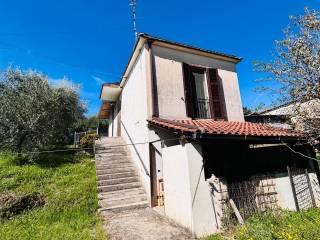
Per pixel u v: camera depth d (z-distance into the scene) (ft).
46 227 18.90
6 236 17.10
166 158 22.34
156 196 25.27
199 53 32.60
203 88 32.78
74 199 24.12
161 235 17.44
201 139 18.95
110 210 23.45
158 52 29.73
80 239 16.67
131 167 31.99
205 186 18.52
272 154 29.07
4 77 37.68
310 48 19.90
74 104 46.19
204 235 17.20
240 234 15.44
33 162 32.55
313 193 23.62
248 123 31.73
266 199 20.43
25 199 22.38
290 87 21.26
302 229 15.17
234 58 34.86
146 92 27.68
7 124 32.68
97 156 33.99
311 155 25.41
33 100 35.37
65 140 45.44
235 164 26.96
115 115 55.83
